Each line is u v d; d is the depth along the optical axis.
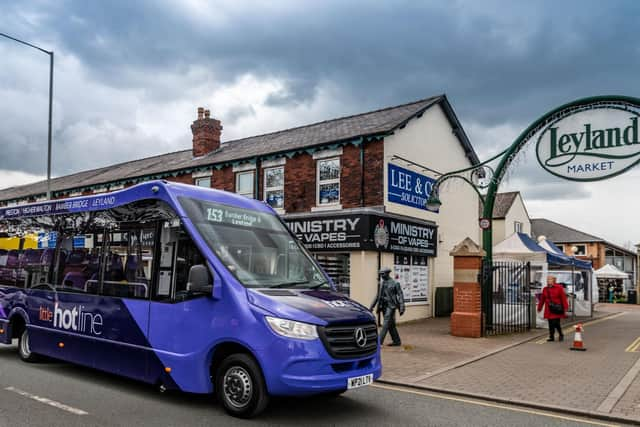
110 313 7.49
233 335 5.91
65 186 27.27
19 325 9.56
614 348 11.96
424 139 18.56
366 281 15.30
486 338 13.02
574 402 7.00
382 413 6.38
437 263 19.19
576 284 22.42
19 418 5.82
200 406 6.48
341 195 16.62
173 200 6.91
